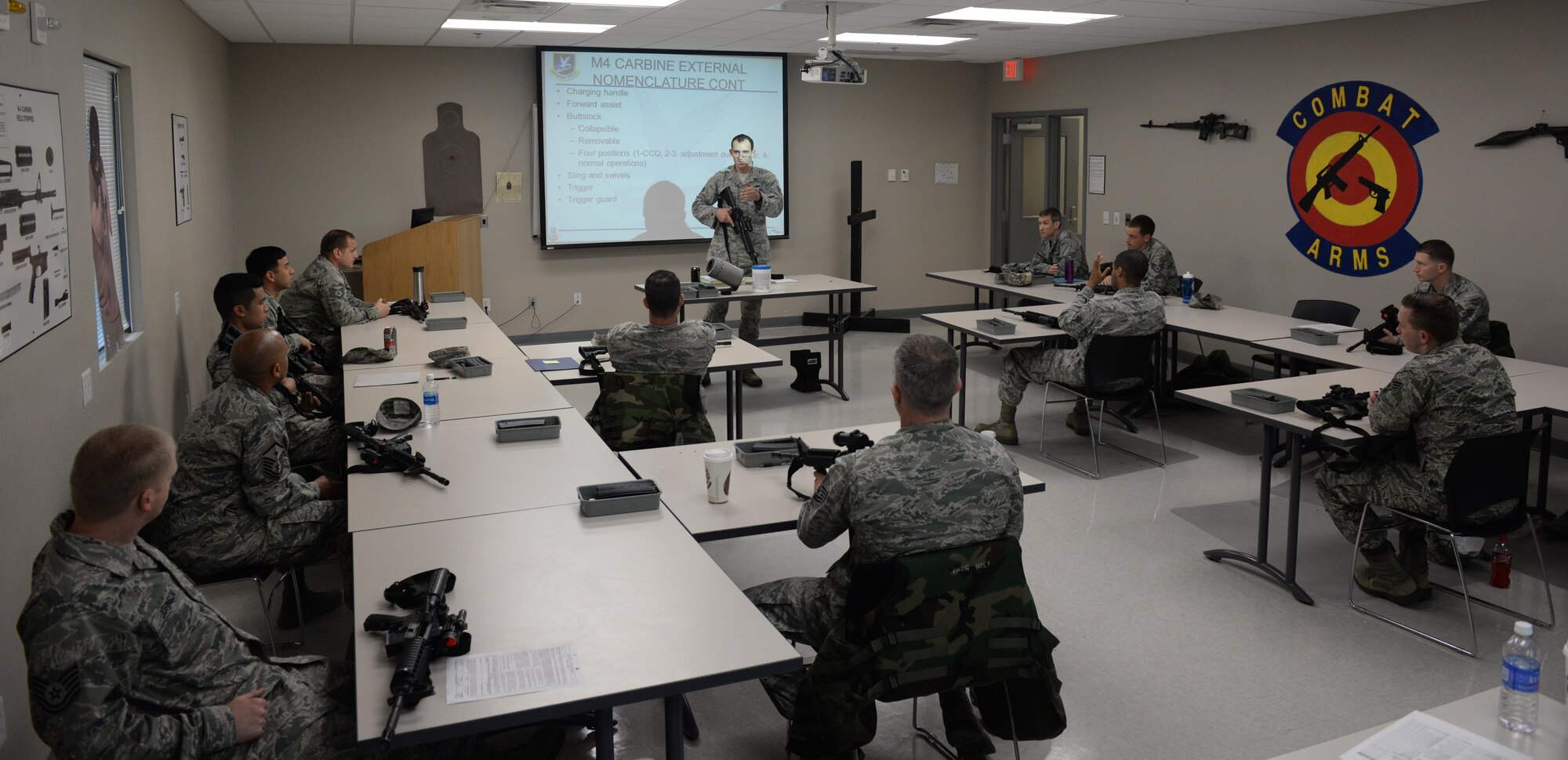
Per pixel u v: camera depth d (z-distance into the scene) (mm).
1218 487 5281
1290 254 7465
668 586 2297
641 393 3918
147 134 4801
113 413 3834
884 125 10234
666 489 3041
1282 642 3580
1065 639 3611
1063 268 7777
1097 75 9125
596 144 9070
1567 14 5617
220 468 3029
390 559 2432
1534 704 1733
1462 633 3625
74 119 3297
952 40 8258
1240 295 7938
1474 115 6152
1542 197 5832
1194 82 8125
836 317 7359
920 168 10477
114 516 1911
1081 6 6297
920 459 2381
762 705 3188
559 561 2434
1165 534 4629
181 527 3012
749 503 2914
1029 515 4895
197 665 2029
